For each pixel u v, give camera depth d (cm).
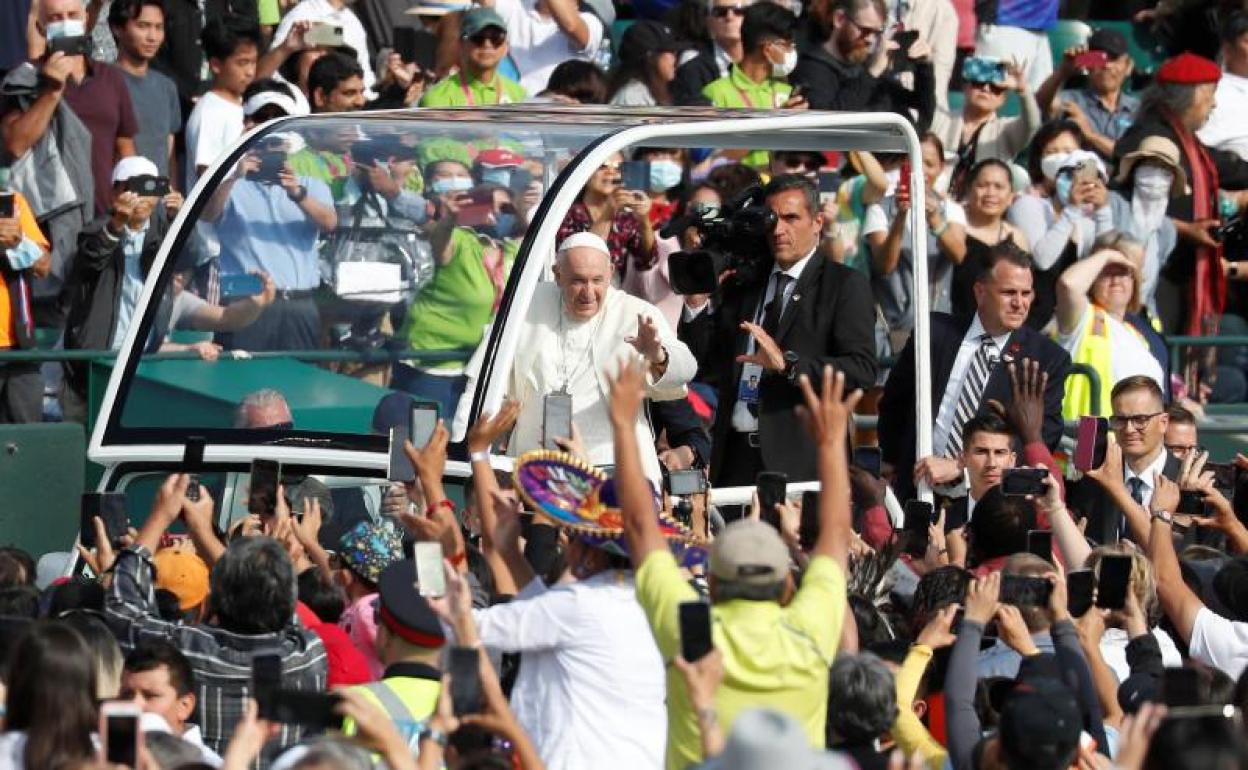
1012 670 2839
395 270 3559
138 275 4591
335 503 3453
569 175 3575
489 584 2897
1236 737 2047
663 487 3653
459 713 2125
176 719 2514
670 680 2247
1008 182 5150
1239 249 5672
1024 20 6278
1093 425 3316
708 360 4034
